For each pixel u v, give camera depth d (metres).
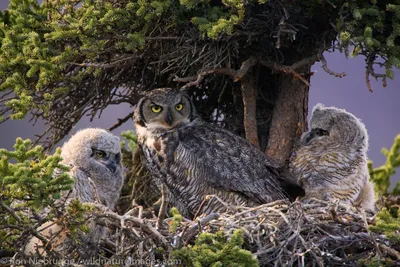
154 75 14.07
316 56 12.93
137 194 14.62
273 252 10.55
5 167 9.78
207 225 10.63
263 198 13.02
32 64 12.12
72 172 12.24
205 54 12.55
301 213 10.78
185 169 13.14
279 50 13.29
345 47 11.86
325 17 12.60
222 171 13.02
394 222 10.13
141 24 12.65
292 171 13.70
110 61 12.88
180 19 12.45
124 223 10.33
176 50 12.67
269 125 14.35
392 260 10.47
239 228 10.52
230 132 13.63
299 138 13.96
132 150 15.07
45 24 12.56
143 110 13.64
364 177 13.70
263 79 14.21
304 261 10.55
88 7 12.43
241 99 14.26
